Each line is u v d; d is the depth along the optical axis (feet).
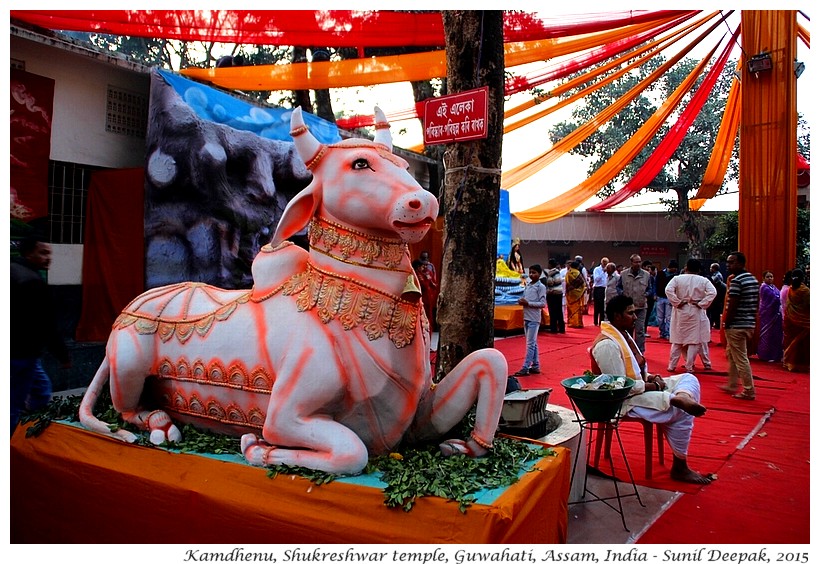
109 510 9.45
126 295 20.43
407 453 9.17
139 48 39.65
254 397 9.11
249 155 21.95
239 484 8.41
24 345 12.34
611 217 79.15
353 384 8.50
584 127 35.73
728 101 38.40
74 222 20.92
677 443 13.44
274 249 9.55
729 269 23.09
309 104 34.30
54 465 10.12
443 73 24.62
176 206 19.95
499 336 39.09
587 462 13.51
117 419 10.55
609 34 24.95
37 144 18.62
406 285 8.75
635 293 28.84
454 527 7.27
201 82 23.68
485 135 11.69
